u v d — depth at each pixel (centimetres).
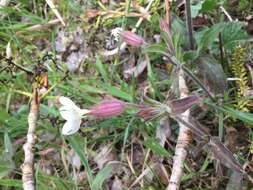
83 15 29
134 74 25
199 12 26
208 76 22
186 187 22
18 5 30
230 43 24
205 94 23
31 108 21
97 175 21
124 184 22
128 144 23
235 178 21
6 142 23
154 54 26
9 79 26
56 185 22
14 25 28
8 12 29
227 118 23
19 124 24
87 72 27
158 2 28
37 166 22
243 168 20
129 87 25
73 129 18
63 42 28
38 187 21
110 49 27
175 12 27
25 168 19
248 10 27
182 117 20
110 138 23
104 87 24
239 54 23
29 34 29
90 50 27
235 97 23
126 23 28
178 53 21
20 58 27
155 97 24
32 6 30
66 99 18
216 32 22
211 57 22
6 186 22
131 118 23
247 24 26
